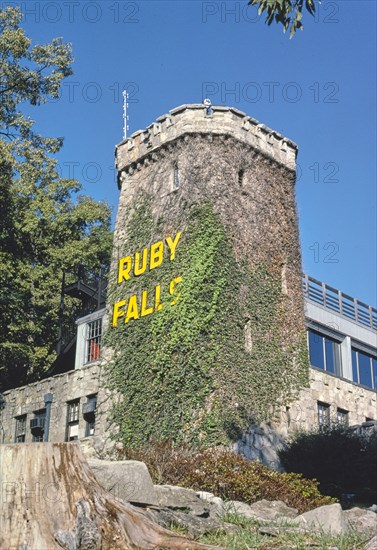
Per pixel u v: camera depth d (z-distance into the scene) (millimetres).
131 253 29828
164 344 26750
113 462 11898
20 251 42031
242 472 17219
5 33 34375
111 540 9156
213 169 28547
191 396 25297
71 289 37312
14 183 42844
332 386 30703
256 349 26953
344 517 12609
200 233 27547
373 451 23703
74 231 44031
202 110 29578
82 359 31984
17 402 34094
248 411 25688
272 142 30812
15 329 39281
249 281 27703
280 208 30219
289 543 11023
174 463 17406
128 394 27422
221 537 11195
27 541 8836
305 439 24953
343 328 33812
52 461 9273
